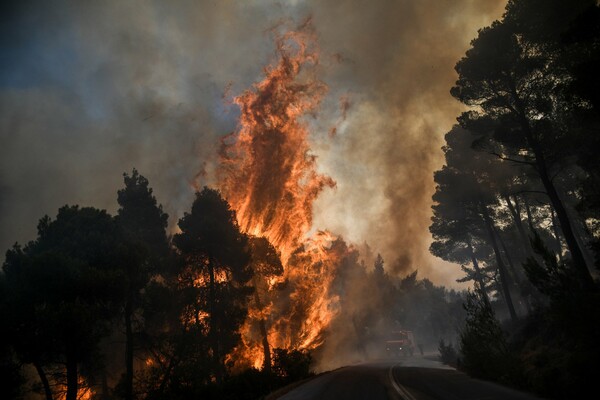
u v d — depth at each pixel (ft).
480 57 89.81
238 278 107.55
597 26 59.47
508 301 132.77
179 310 94.32
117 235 95.09
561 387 36.37
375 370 93.86
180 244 102.01
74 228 92.84
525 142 90.22
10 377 72.43
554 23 81.82
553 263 43.34
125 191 126.72
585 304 38.91
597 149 84.23
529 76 89.56
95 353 75.77
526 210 161.38
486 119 98.32
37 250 90.94
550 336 64.18
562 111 88.79
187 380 69.82
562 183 136.36
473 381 56.08
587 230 57.82
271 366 95.25
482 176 148.87
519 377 47.91
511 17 88.07
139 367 103.76
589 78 57.93
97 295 73.82
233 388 66.95
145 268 86.94
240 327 107.96
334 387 65.26
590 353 35.91
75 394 71.67
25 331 71.87
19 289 73.36
